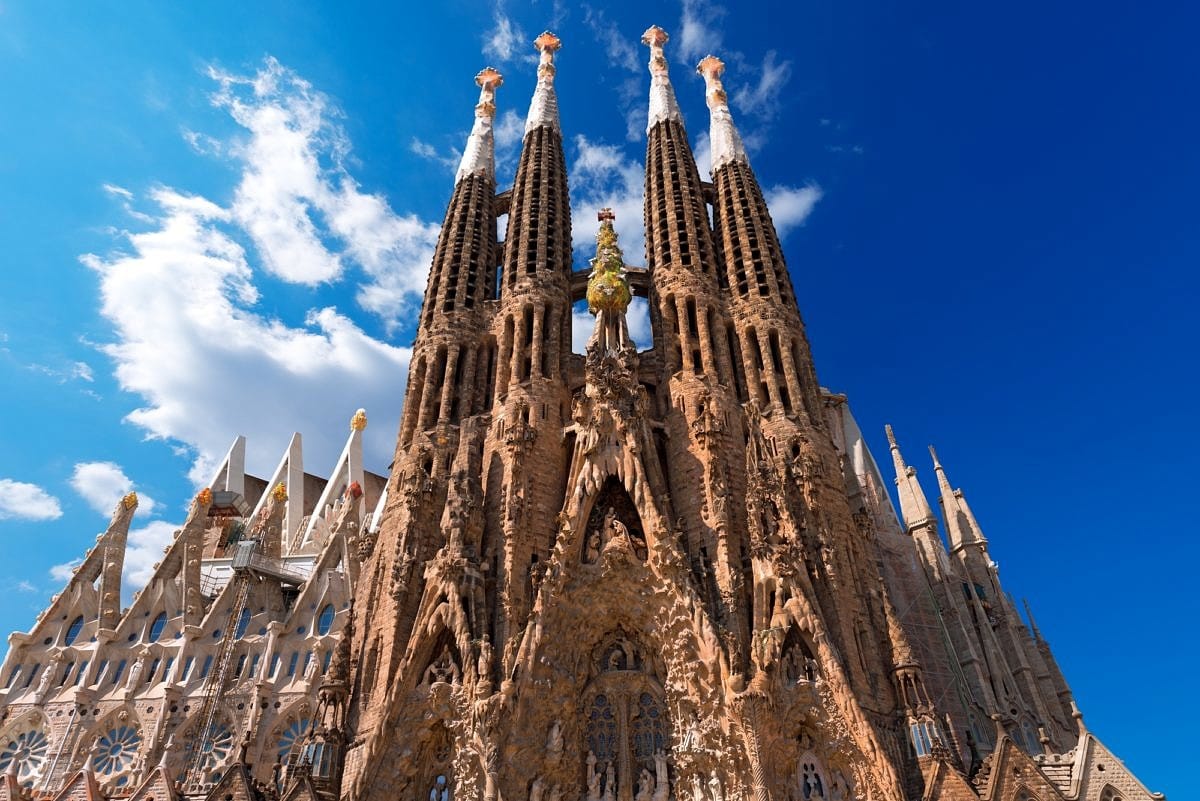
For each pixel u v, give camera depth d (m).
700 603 47.94
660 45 96.12
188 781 62.66
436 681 47.34
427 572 51.78
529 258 72.06
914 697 47.19
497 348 67.56
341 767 47.31
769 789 41.88
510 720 44.41
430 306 71.62
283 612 78.38
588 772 46.53
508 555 52.53
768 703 44.16
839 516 56.28
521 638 48.19
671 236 72.62
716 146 83.81
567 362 67.88
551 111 87.25
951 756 44.94
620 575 50.62
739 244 73.25
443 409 63.47
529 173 79.88
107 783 64.38
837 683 45.00
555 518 56.84
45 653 73.44
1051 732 66.50
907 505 81.25
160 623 75.50
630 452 54.75
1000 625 74.00
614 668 49.94
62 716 68.75
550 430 60.97
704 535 54.41
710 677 45.47
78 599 76.69
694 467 58.00
